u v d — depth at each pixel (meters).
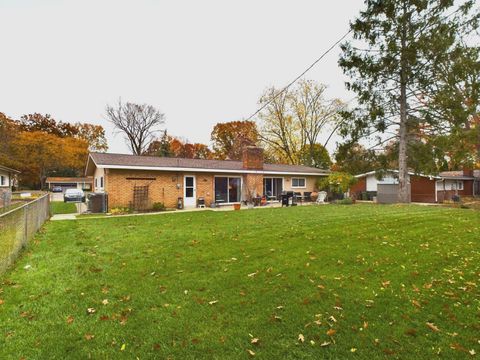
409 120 15.78
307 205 16.14
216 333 2.86
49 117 45.31
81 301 3.56
